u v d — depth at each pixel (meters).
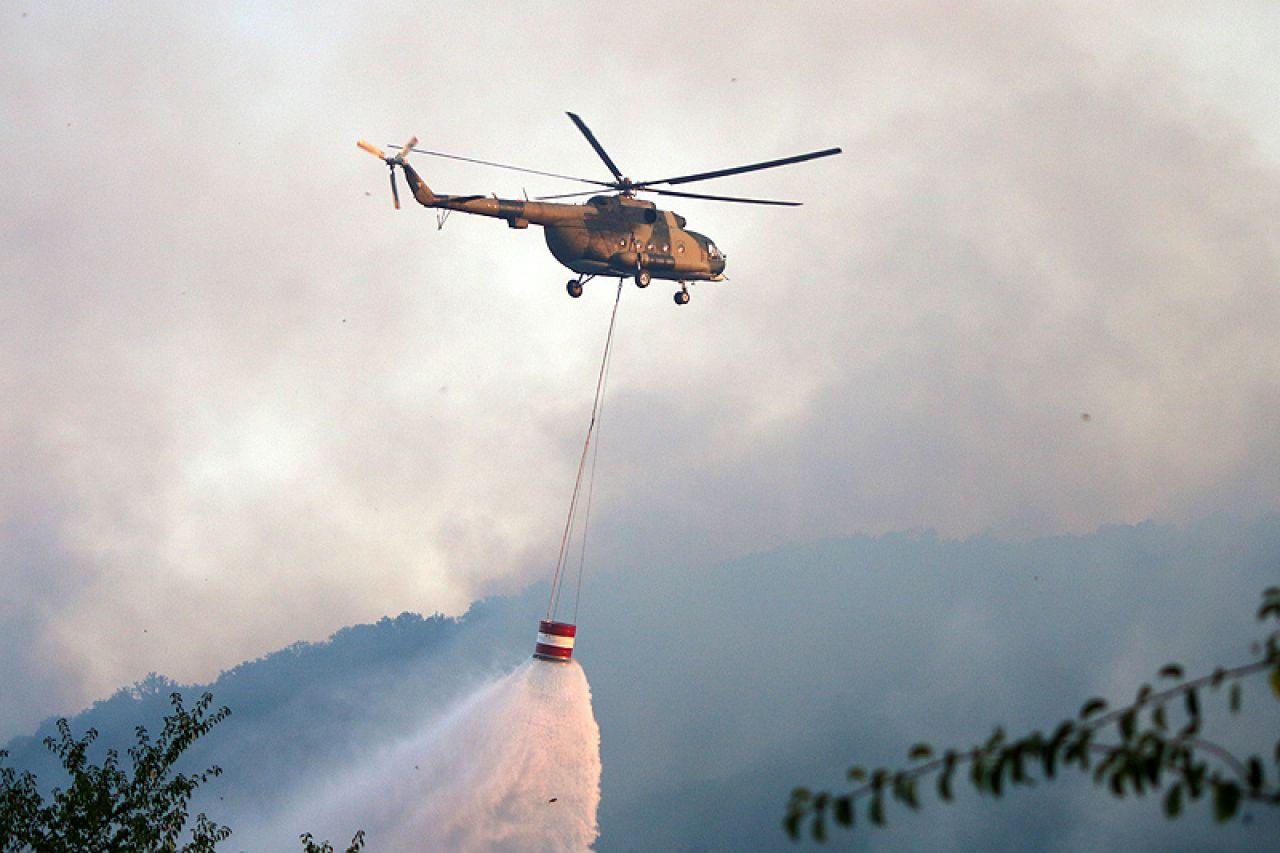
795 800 17.67
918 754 18.05
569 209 124.25
